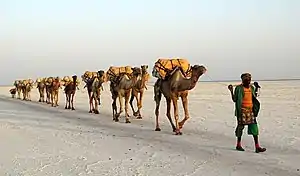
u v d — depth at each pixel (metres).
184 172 10.50
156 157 12.49
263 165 11.04
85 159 12.38
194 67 16.64
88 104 41.66
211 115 24.94
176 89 16.92
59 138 16.75
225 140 15.28
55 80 39.38
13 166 11.50
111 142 15.50
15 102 48.50
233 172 10.36
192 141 15.24
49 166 11.45
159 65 17.45
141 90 23.84
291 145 13.93
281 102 36.59
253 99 12.93
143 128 19.62
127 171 10.71
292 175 9.95
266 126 19.02
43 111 32.25
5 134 18.08
